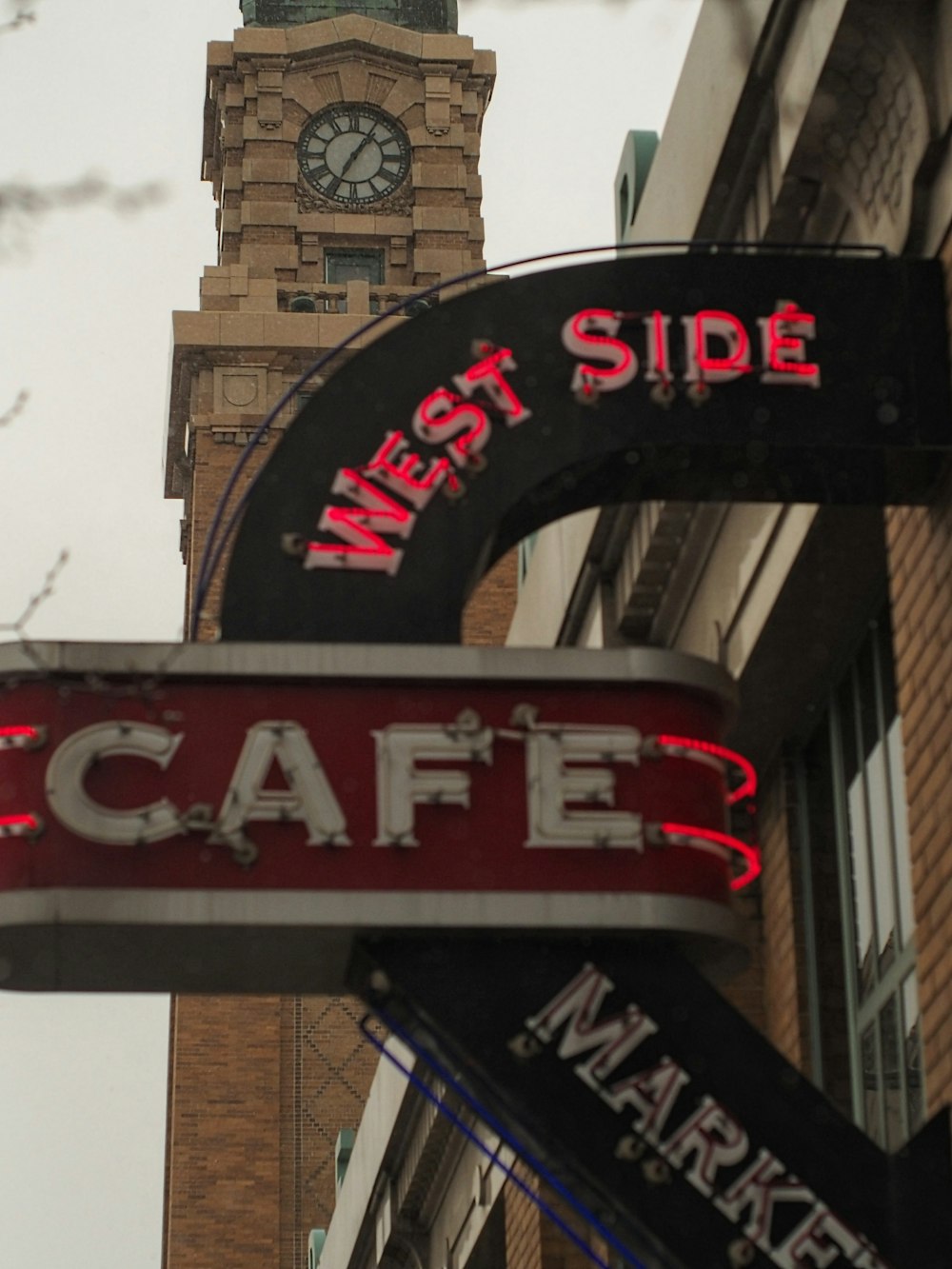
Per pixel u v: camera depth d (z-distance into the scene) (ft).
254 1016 193.77
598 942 35.94
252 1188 188.24
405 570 37.73
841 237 43.93
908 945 45.65
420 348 38.91
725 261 39.34
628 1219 34.60
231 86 238.07
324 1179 189.37
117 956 36.22
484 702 36.58
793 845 52.60
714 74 45.98
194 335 213.46
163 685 36.14
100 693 35.88
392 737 36.06
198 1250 186.09
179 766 35.70
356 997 37.91
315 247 232.12
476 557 37.88
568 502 39.52
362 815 35.70
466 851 35.68
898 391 38.63
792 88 42.34
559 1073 35.12
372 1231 95.35
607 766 36.37
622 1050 35.29
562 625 61.52
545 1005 35.42
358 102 238.48
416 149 236.84
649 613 57.36
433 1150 81.82
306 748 35.88
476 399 38.65
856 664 49.83
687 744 36.68
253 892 35.14
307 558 37.63
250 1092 191.31
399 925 35.17
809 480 39.27
